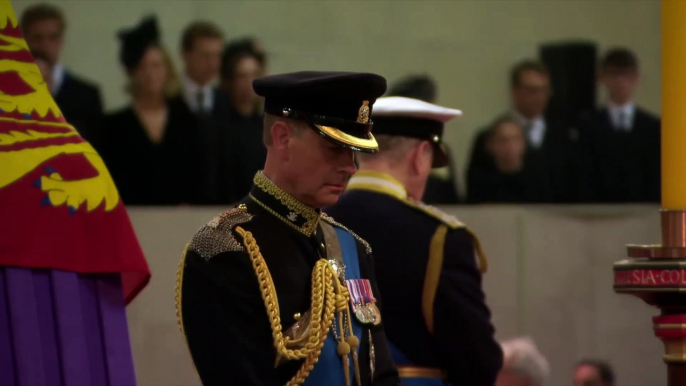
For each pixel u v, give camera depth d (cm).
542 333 2358
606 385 1933
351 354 865
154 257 2092
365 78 854
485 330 1157
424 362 1160
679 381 950
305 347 837
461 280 1158
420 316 1163
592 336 2378
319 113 848
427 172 1238
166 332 2069
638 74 2488
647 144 2480
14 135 798
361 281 905
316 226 891
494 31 2436
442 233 1171
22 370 761
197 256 834
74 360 785
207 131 2184
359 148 845
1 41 823
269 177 881
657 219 2448
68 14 2125
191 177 2169
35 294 783
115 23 2158
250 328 820
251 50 2234
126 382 818
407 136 1216
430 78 2391
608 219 2420
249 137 2205
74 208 805
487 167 2406
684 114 954
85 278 813
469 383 1159
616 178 2461
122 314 827
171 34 2192
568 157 2439
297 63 2291
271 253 852
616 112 2480
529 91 2431
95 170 832
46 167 801
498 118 2425
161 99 2169
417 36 2388
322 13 2314
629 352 2388
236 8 2247
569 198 2433
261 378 809
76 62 2133
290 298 846
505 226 2369
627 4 2492
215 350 812
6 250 765
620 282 970
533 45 2455
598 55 2480
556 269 2381
